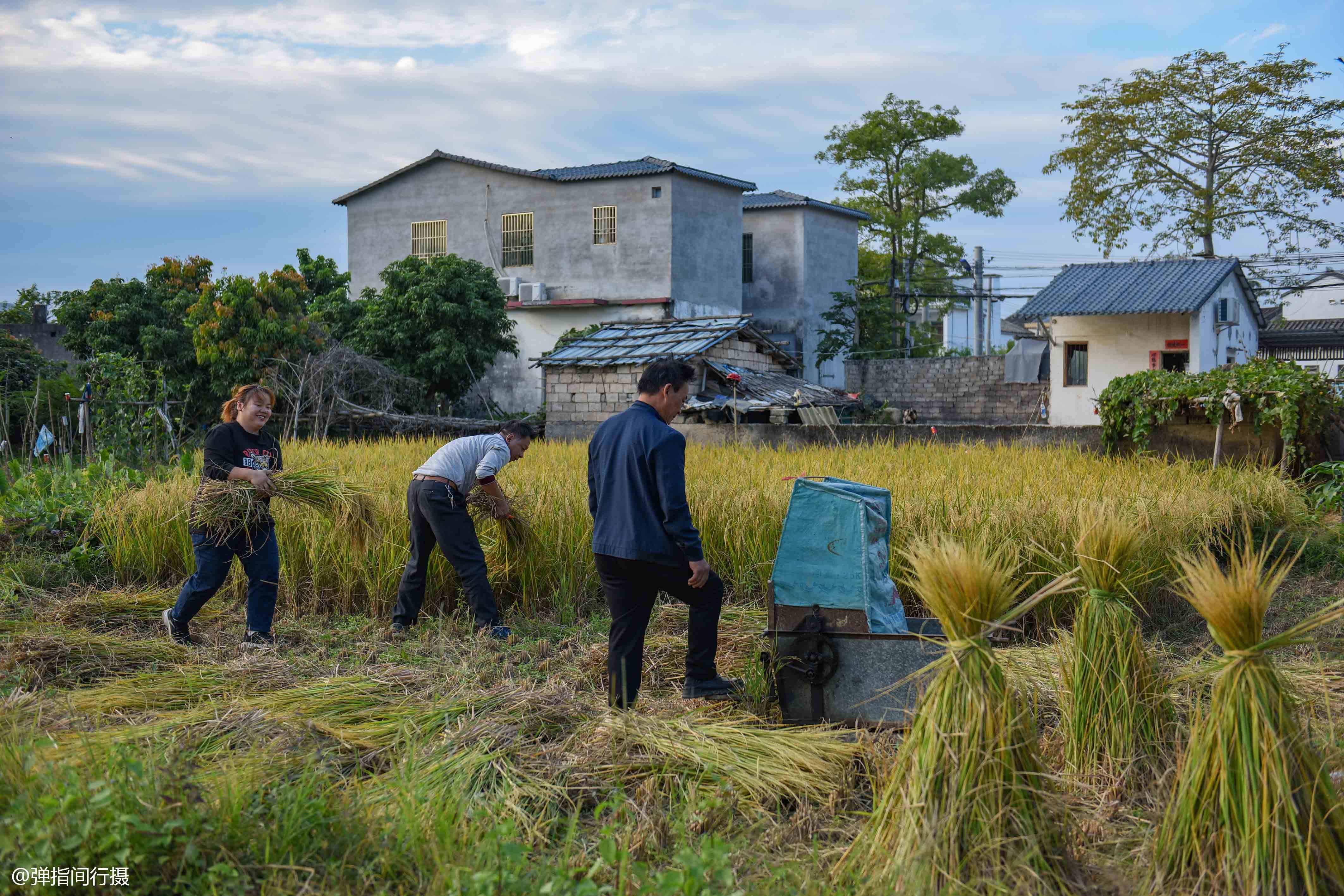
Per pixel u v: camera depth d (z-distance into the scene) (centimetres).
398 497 716
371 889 267
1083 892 278
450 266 2419
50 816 247
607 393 1803
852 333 3516
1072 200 3142
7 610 617
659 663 499
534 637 582
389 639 576
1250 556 279
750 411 1698
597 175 2823
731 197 3044
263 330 1981
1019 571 571
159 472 977
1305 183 2839
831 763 362
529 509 664
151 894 250
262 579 561
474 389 2845
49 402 1498
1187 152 3016
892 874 271
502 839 279
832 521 419
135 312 2180
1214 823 269
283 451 1166
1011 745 283
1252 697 265
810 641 417
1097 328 2453
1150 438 1127
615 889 268
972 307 5062
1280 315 4041
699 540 420
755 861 295
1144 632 574
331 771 351
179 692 443
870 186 3831
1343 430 1077
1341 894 253
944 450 1090
